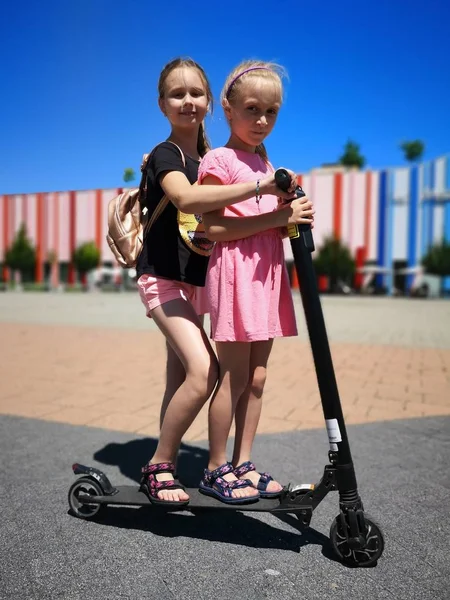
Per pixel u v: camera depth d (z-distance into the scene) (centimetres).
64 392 507
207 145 271
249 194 202
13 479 294
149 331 1012
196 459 332
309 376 592
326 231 3841
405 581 197
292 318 231
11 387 526
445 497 275
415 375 602
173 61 246
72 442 361
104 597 185
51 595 186
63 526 239
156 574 201
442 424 411
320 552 219
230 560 212
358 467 318
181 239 240
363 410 453
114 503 232
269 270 221
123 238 254
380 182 3750
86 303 2067
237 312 215
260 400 241
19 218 4403
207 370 224
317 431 391
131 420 416
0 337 897
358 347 828
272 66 225
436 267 3534
